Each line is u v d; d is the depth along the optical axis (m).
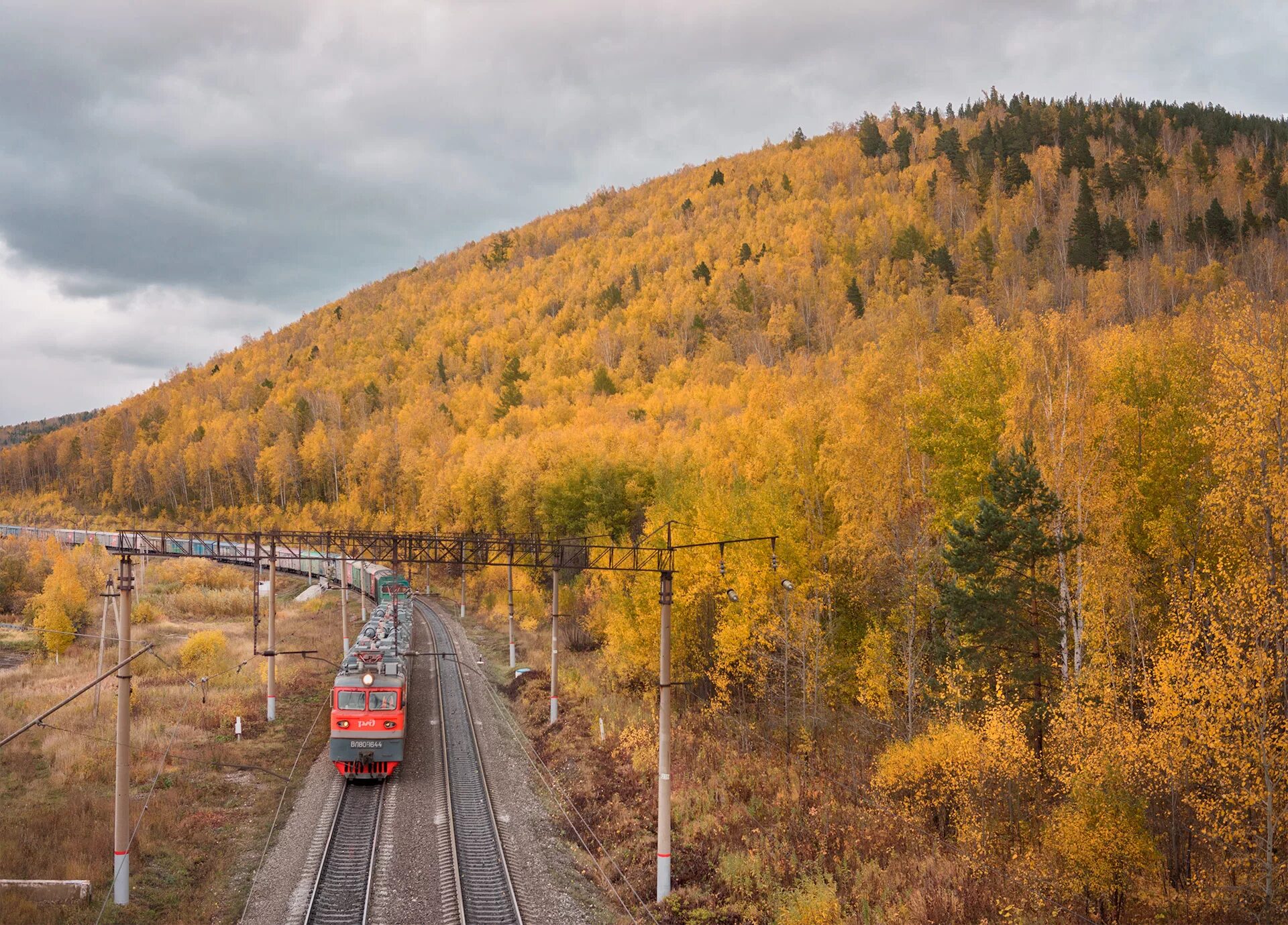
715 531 33.38
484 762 31.25
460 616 70.31
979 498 27.27
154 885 20.92
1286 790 17.36
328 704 39.59
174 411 191.25
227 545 31.44
